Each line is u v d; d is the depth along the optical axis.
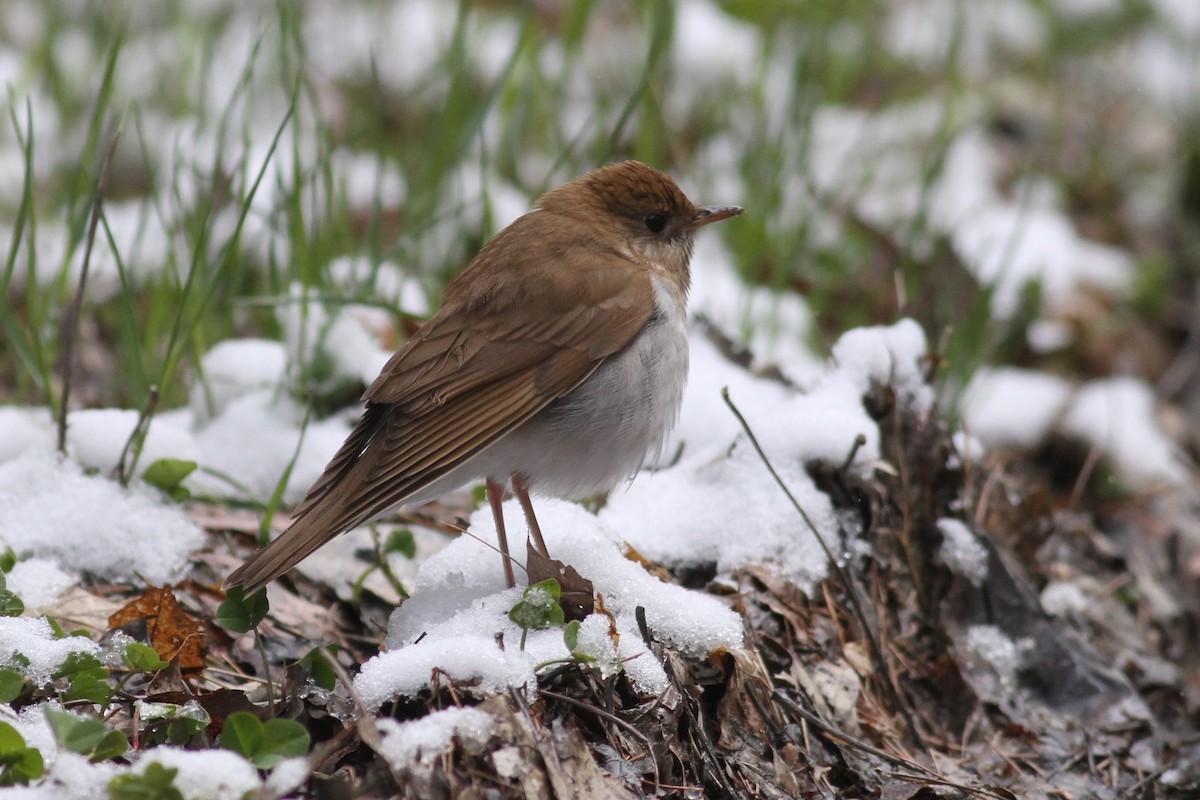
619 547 9.02
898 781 8.45
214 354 11.76
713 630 8.15
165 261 11.41
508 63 12.55
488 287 8.74
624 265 9.04
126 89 16.88
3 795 6.18
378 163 12.20
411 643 8.01
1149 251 18.20
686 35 18.70
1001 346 15.54
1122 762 9.52
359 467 8.05
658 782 7.40
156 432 10.10
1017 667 9.92
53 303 12.29
